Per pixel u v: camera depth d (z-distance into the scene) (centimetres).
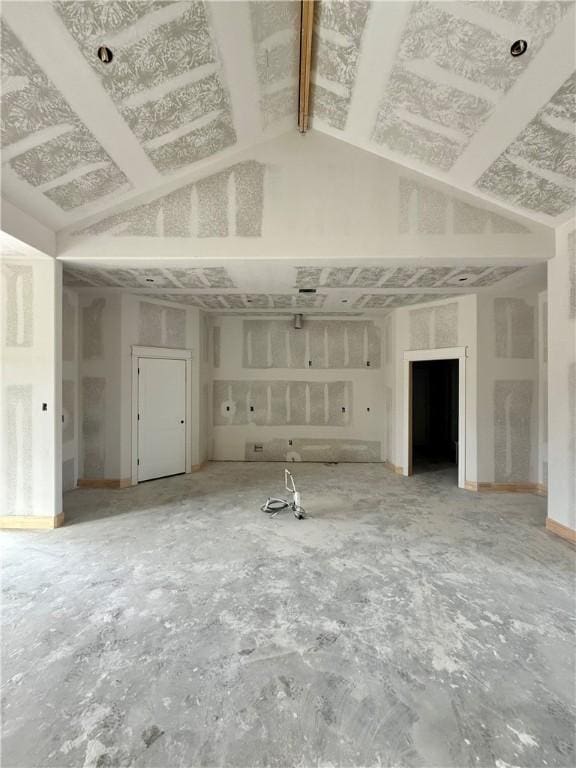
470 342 489
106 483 491
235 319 669
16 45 194
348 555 296
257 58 257
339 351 670
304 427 672
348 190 338
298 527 356
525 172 287
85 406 491
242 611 222
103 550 305
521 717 154
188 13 208
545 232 338
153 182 327
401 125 292
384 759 137
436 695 164
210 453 669
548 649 193
